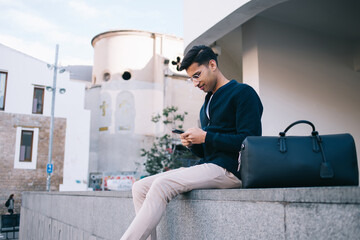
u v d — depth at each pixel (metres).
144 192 2.12
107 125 27.12
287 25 5.74
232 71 7.29
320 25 5.81
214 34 5.50
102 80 28.16
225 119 2.09
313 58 5.83
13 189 19.39
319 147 1.49
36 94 21.25
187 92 28.98
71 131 21.61
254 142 1.59
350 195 1.14
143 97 27.48
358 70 6.12
